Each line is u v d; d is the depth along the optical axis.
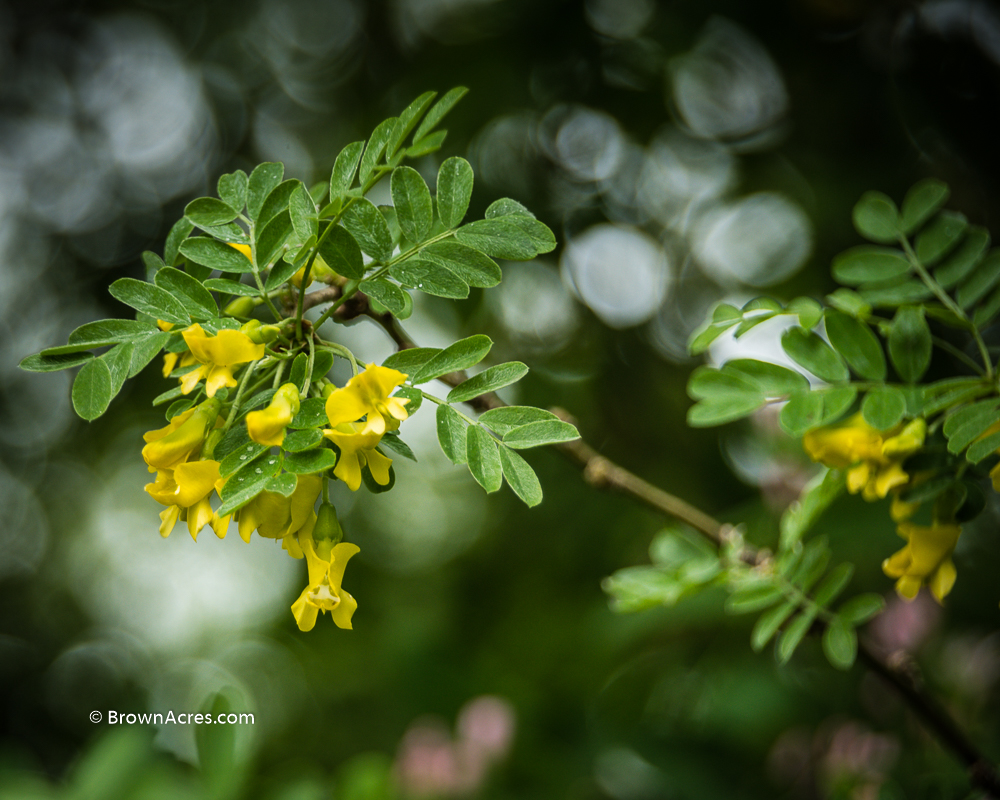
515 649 1.63
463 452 0.64
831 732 1.12
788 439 1.10
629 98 1.38
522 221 0.65
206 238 0.65
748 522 1.13
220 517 0.62
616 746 1.32
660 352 1.60
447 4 1.55
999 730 1.05
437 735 1.29
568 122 1.48
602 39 1.34
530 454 1.65
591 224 1.52
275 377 0.65
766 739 1.18
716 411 0.69
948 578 0.68
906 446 0.67
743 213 1.51
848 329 0.69
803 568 0.71
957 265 0.70
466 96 1.37
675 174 1.50
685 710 1.28
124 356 0.64
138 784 0.72
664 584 0.74
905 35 1.22
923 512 0.74
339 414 0.63
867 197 0.72
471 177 0.65
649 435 1.56
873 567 1.13
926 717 0.73
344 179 0.65
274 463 0.63
